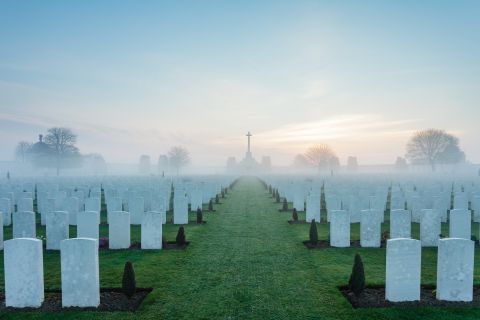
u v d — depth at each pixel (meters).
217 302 8.71
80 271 8.41
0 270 11.30
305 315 7.99
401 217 14.26
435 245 14.22
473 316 7.86
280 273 10.89
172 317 7.91
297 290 9.48
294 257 12.67
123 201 25.30
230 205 28.69
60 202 20.48
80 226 14.19
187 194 30.33
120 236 13.93
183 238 14.44
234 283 10.02
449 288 8.66
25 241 8.42
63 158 108.75
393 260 8.62
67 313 8.11
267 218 21.69
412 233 17.11
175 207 19.66
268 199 33.66
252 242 15.05
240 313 8.11
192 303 8.65
